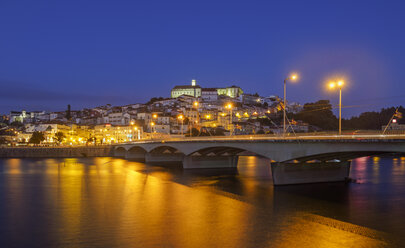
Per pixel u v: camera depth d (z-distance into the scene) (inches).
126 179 3243.1
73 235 1411.2
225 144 3336.6
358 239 1395.2
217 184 2876.5
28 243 1322.6
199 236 1402.6
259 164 5014.8
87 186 2748.5
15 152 7534.5
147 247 1272.1
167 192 2463.1
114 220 1641.2
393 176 3309.5
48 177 3393.2
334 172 2844.5
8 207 1921.8
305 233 1466.5
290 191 2460.6
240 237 1398.9
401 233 1481.3
